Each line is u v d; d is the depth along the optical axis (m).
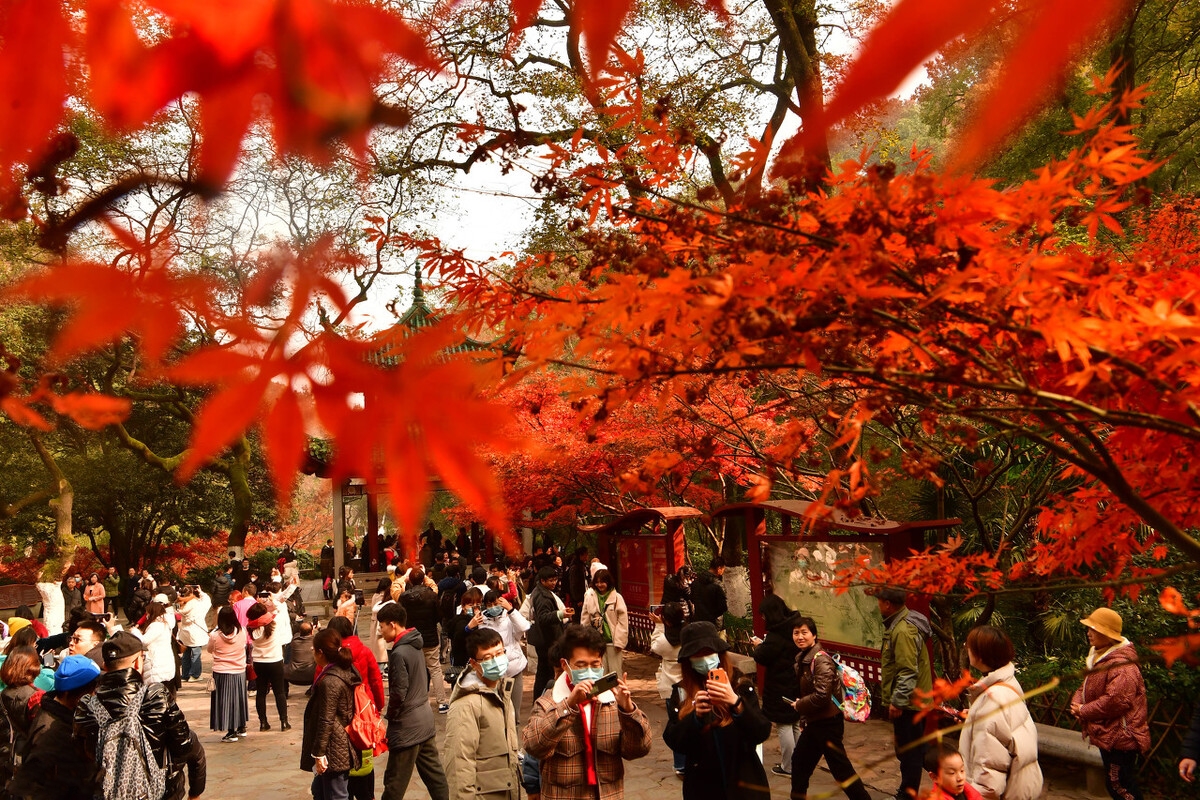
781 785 6.75
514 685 8.42
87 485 22.72
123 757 4.55
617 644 9.72
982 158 0.29
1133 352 1.29
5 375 0.53
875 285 1.12
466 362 0.43
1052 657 7.68
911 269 1.26
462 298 1.56
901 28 0.27
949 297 1.15
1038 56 0.27
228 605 9.30
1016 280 1.12
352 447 0.41
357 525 31.28
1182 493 1.88
